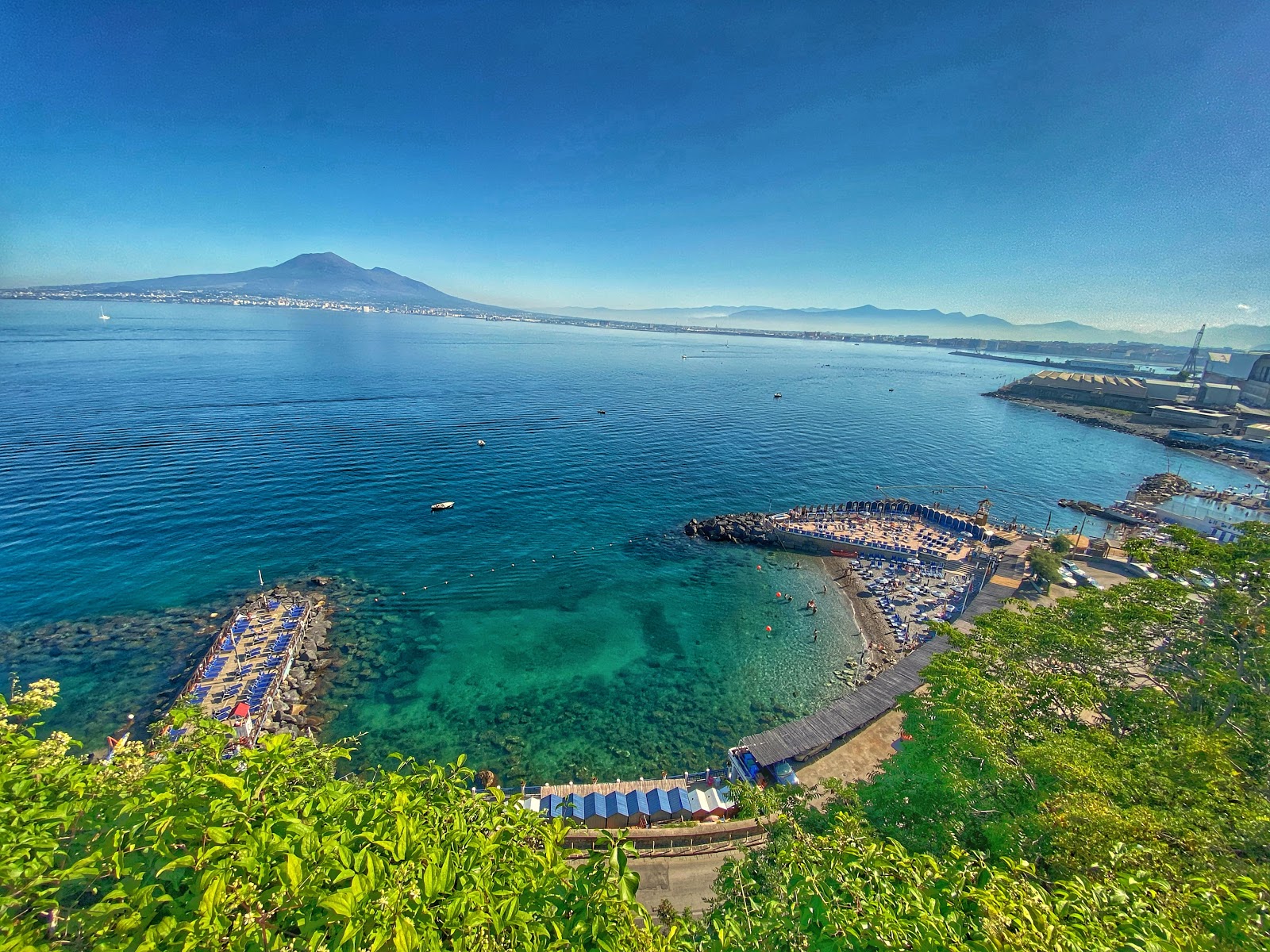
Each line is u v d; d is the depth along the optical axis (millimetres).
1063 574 62156
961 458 127000
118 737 37688
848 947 9531
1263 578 29109
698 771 38562
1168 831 16031
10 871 6395
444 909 7555
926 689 40812
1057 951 8773
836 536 76000
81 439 96062
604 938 8406
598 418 143750
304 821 8039
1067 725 24344
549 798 34375
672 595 61781
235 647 46750
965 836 19188
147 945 6227
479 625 53969
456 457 102875
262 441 103750
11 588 52969
